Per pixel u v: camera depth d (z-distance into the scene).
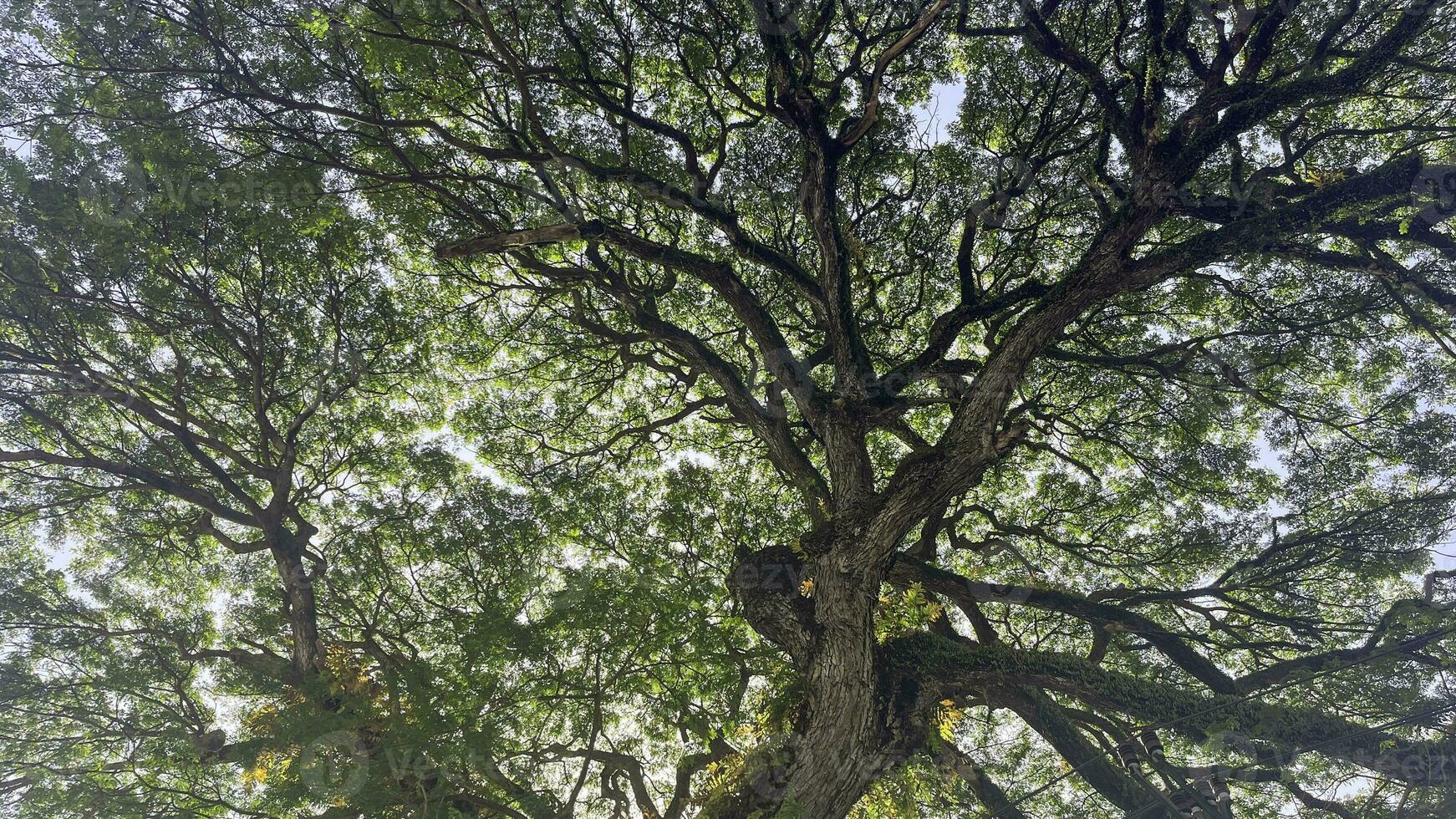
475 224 13.74
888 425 12.11
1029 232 14.87
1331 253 11.01
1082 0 13.14
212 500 12.12
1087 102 13.88
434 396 15.12
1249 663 14.18
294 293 12.88
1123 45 12.74
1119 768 12.73
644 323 13.62
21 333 11.79
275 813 9.67
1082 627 14.97
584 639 10.82
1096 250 10.50
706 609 12.33
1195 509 14.48
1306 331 13.64
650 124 12.34
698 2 12.77
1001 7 12.46
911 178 14.75
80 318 11.73
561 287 14.81
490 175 13.62
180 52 11.02
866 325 14.91
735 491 15.27
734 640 12.76
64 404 12.38
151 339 12.59
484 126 13.19
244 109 11.43
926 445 11.55
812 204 12.09
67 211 10.87
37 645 11.42
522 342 15.88
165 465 12.73
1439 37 10.46
